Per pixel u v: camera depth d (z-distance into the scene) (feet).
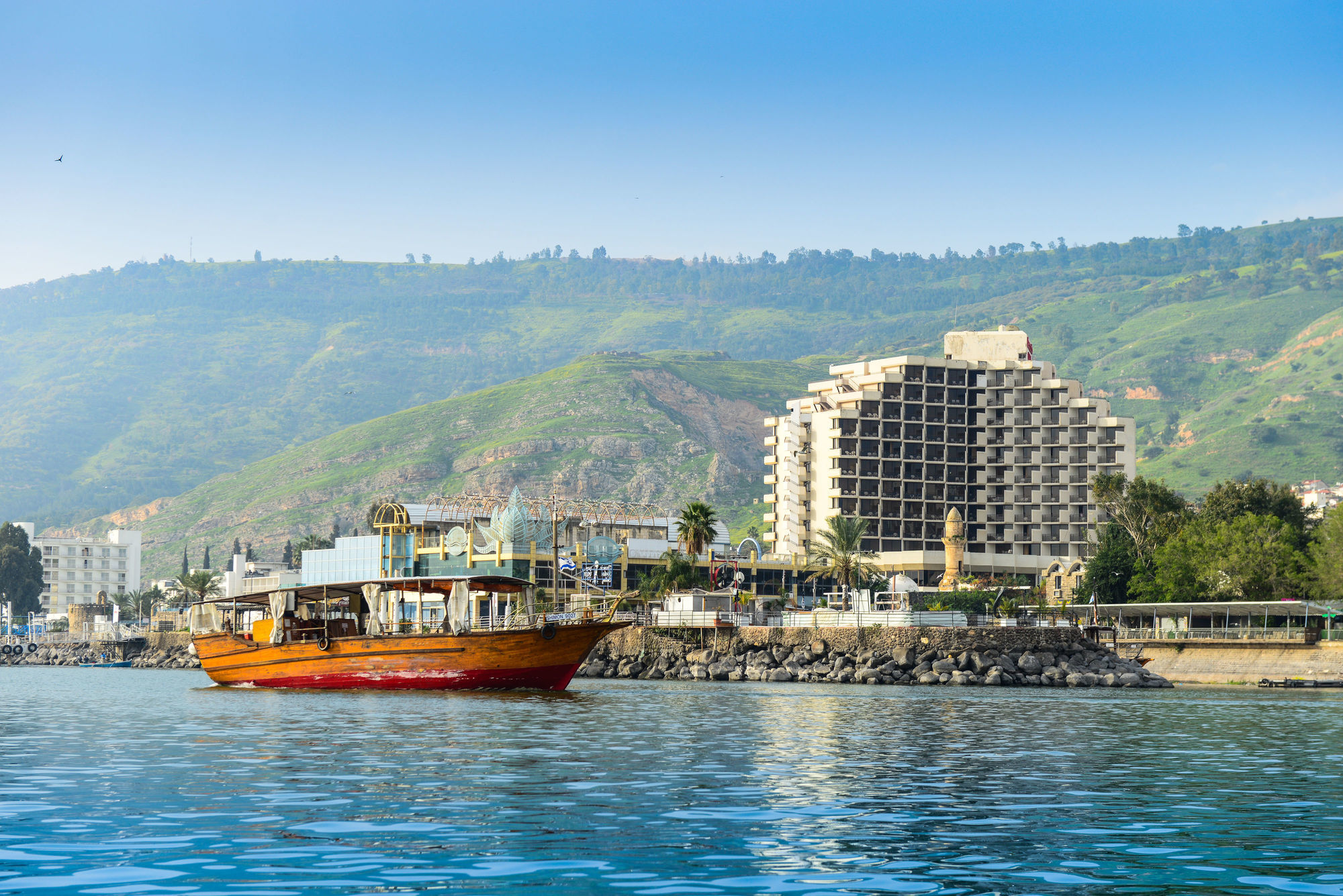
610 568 581.94
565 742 167.63
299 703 259.19
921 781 126.31
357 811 104.22
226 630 345.10
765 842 90.63
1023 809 107.45
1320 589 464.65
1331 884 77.71
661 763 141.28
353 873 79.97
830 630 431.43
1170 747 168.55
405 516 634.43
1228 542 489.67
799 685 378.32
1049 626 423.64
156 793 115.24
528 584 316.81
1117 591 544.62
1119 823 100.22
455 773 130.82
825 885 77.10
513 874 79.82
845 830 96.07
